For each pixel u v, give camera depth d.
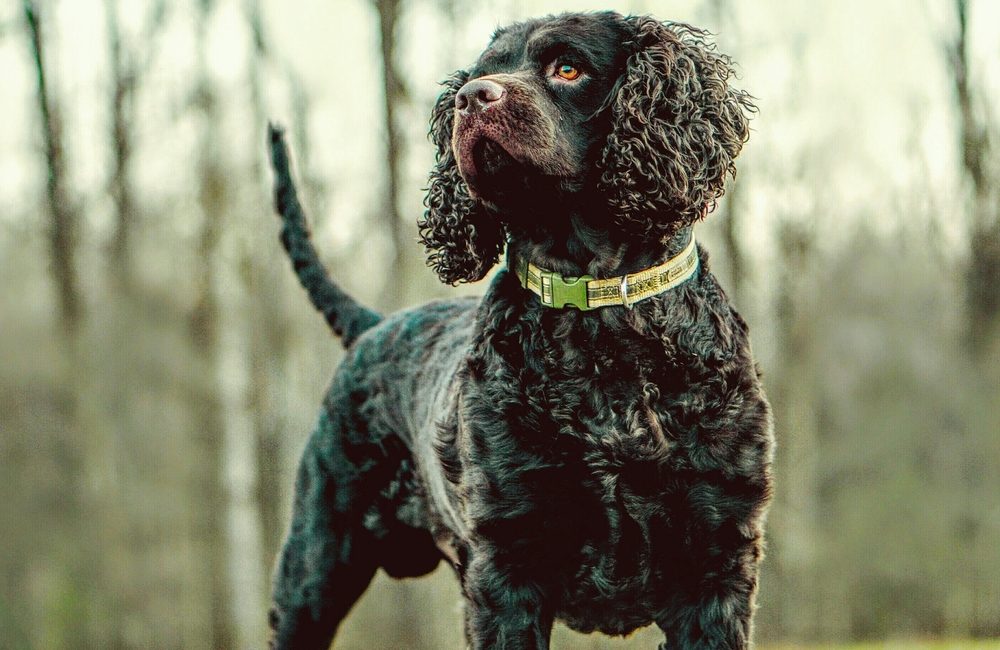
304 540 4.72
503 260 4.08
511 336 3.52
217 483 17.06
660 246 3.52
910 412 20.50
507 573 3.49
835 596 20.06
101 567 16.50
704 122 3.66
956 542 19.16
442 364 4.09
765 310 18.02
